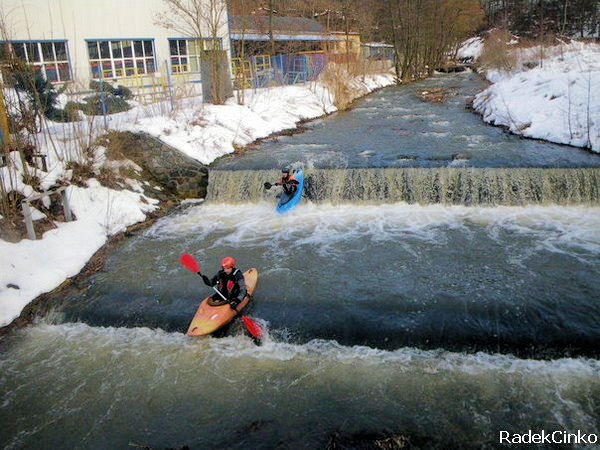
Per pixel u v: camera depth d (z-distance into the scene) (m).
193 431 5.98
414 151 15.20
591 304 7.73
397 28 39.84
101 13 20.38
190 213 12.99
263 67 27.89
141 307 8.53
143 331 7.97
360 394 6.32
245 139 17.31
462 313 7.66
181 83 20.86
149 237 11.52
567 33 55.69
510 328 7.25
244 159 15.27
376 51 46.38
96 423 6.19
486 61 37.78
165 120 15.35
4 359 7.45
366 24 42.97
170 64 23.27
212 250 10.59
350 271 9.25
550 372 6.50
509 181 11.90
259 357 7.15
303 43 34.94
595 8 54.16
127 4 21.11
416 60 41.53
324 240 10.74
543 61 26.17
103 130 13.73
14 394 6.72
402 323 7.51
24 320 8.40
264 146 17.17
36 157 11.34
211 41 21.12
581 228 10.53
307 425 5.93
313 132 19.56
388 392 6.32
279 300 8.40
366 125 20.64
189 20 23.33
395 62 40.84
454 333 7.21
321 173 12.99
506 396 6.14
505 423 5.78
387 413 6.01
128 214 12.17
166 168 13.68
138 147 13.85
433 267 9.21
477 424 5.78
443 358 6.86
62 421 6.25
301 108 22.83
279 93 23.78
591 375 6.41
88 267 10.08
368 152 15.43
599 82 17.03
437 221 11.36
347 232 11.09
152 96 18.05
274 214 12.50
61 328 8.22
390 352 7.04
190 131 15.57
